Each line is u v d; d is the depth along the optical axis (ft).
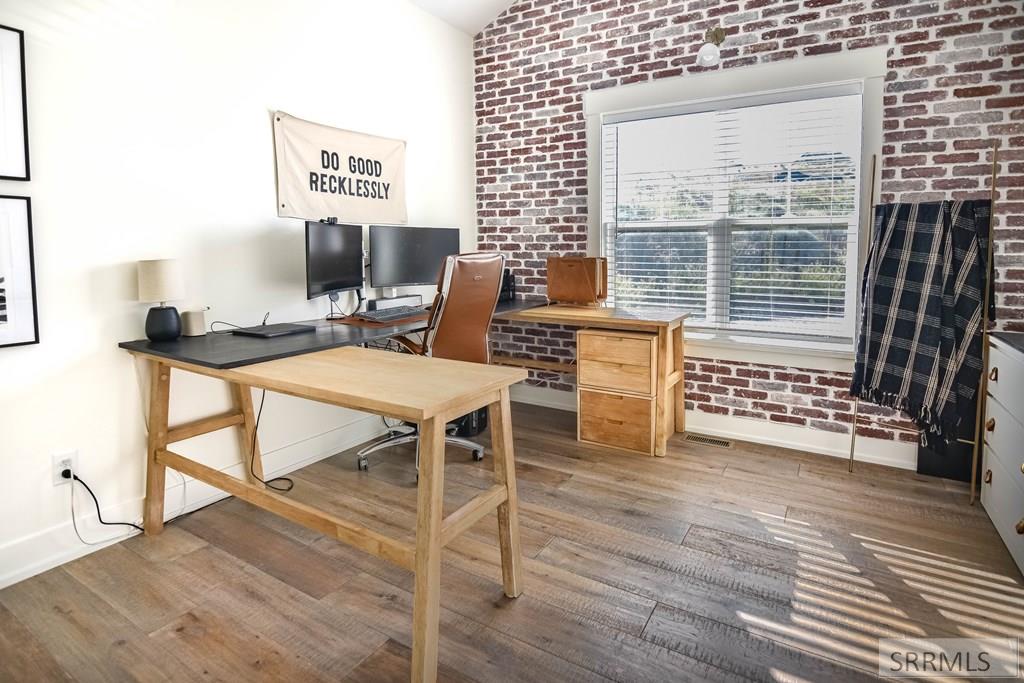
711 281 11.89
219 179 8.96
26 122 6.72
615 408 11.18
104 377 7.70
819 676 5.34
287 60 9.91
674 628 6.02
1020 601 6.40
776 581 6.82
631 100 12.16
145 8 7.89
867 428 10.46
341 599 6.59
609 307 12.92
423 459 5.25
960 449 9.54
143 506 8.17
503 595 6.61
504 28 13.79
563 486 9.52
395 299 11.79
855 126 10.20
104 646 5.80
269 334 8.34
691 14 11.41
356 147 11.23
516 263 14.29
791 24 10.48
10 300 6.72
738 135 11.27
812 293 10.91
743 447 11.28
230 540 7.92
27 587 6.82
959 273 8.74
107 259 7.66
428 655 5.20
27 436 7.02
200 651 5.73
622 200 12.70
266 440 9.90
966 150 9.29
